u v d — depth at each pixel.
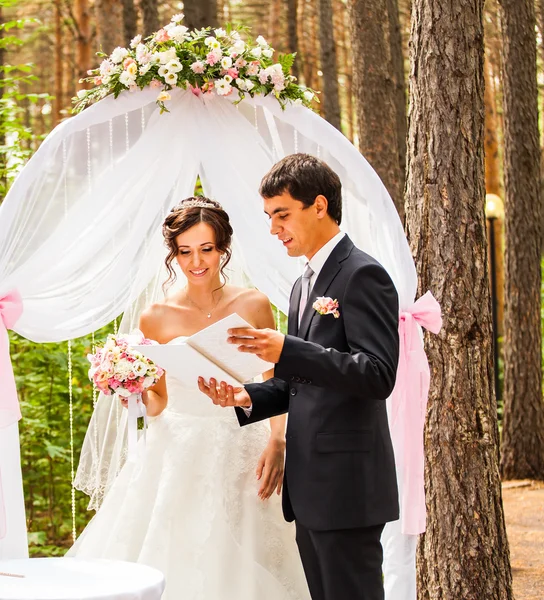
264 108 3.91
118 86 3.77
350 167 3.88
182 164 3.98
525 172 9.99
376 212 3.86
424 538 4.28
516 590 5.57
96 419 4.23
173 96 3.89
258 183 3.96
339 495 3.06
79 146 3.81
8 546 3.84
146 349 2.97
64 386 6.87
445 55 4.25
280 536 3.79
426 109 4.29
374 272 3.07
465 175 4.24
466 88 4.26
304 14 15.88
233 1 16.53
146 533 3.77
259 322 3.95
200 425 3.88
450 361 4.21
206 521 3.71
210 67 3.80
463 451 4.19
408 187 4.39
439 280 4.23
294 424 3.19
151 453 3.88
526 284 10.05
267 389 3.42
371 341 2.97
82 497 6.96
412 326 3.87
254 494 3.80
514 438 10.08
